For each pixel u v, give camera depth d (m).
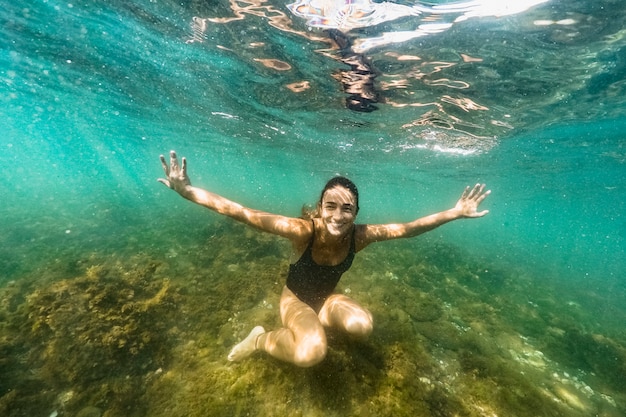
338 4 1.67
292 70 2.53
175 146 8.54
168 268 2.27
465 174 6.65
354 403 1.21
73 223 4.00
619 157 4.23
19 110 6.27
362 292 2.27
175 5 1.92
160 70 2.97
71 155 17.23
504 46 1.87
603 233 27.72
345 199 1.11
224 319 1.68
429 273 3.25
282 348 1.21
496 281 3.66
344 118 3.54
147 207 5.66
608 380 1.71
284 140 5.37
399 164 6.28
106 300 1.61
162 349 1.40
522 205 12.43
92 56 2.89
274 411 1.15
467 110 2.90
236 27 2.05
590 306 3.47
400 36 1.87
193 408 1.13
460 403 1.29
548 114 2.84
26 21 2.34
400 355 1.48
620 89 2.29
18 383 1.18
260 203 8.15
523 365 1.73
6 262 2.45
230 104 3.74
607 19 1.59
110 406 1.13
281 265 2.37
